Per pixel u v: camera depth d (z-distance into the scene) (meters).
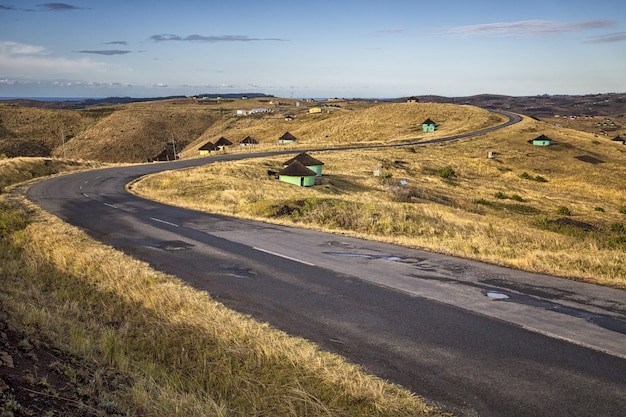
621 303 8.95
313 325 7.95
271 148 80.62
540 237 20.08
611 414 5.25
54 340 6.21
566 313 8.42
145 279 10.38
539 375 6.15
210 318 8.05
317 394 5.71
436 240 15.44
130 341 7.31
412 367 6.41
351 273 11.14
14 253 12.77
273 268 11.60
